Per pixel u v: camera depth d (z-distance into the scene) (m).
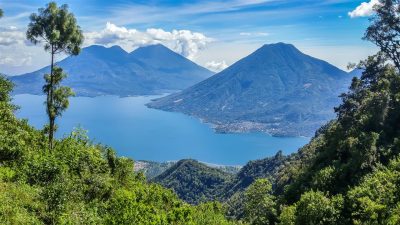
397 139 56.19
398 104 62.16
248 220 64.25
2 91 48.75
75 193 30.91
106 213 31.38
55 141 48.25
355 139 58.81
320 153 71.88
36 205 25.59
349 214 45.88
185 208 40.06
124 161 48.03
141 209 33.00
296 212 49.97
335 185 55.66
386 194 43.72
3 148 33.66
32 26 43.16
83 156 41.22
